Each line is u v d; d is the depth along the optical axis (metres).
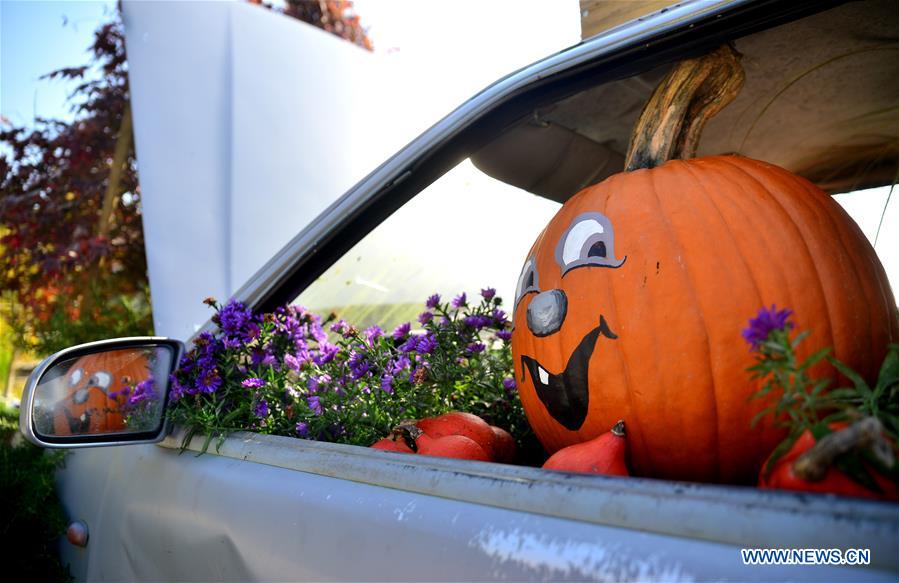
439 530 1.04
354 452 1.31
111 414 1.74
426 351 1.98
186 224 4.80
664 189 1.46
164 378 1.83
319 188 5.19
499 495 1.03
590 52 1.63
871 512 0.72
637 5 2.19
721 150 2.46
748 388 1.29
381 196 1.88
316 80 5.50
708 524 0.81
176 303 4.66
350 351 2.03
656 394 1.32
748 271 1.33
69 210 6.45
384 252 3.39
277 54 5.40
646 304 1.34
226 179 4.95
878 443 0.78
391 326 3.38
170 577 1.62
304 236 1.92
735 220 1.38
